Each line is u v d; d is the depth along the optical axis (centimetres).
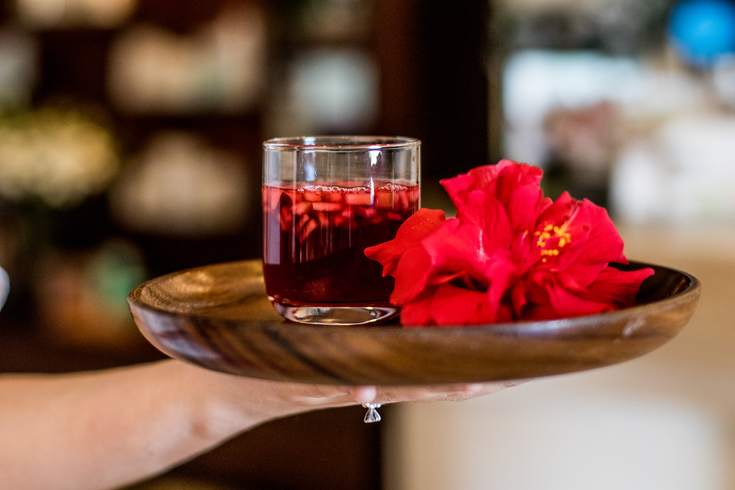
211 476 209
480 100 234
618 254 55
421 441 144
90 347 223
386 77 220
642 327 44
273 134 229
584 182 229
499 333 41
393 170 58
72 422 83
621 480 133
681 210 220
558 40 227
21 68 256
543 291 51
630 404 132
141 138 246
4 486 83
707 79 216
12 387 90
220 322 43
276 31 221
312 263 57
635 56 221
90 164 223
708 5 212
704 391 130
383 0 215
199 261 245
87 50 248
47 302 234
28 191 219
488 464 140
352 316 58
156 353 219
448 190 54
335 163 57
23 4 248
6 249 234
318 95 225
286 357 42
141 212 247
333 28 219
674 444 130
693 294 49
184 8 236
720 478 127
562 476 135
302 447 200
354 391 52
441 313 50
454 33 231
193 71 237
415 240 55
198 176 242
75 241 249
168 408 80
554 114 230
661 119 221
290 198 57
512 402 138
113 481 85
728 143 215
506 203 54
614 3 220
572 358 42
